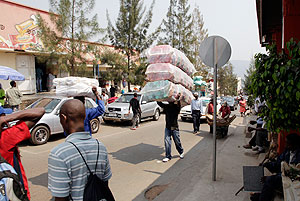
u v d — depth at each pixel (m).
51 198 4.71
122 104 13.34
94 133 10.91
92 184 2.05
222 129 10.14
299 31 4.48
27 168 6.29
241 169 6.08
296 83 3.04
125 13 18.91
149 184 5.42
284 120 3.32
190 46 27.92
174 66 6.84
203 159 7.16
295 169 3.58
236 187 4.98
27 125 2.58
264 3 6.60
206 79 33.91
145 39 19.45
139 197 4.80
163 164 6.77
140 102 13.84
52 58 15.17
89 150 2.14
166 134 7.08
